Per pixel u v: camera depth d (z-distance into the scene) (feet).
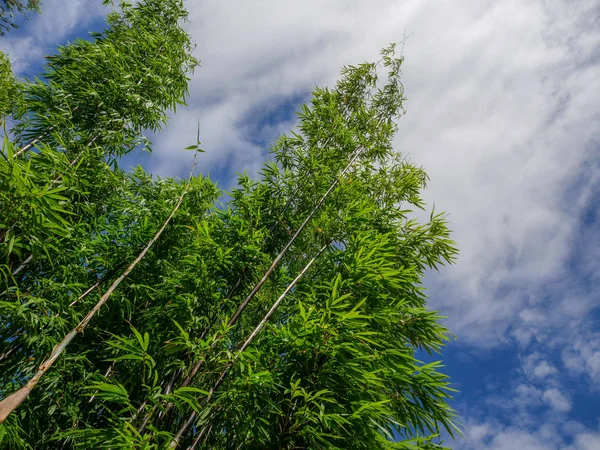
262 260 11.91
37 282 10.60
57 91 13.43
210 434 9.04
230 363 8.09
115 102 14.60
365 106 19.98
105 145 13.78
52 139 12.85
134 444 6.26
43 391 9.43
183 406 8.36
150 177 14.21
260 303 12.16
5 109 14.26
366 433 8.73
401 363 9.97
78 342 11.06
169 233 13.03
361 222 12.62
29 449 8.94
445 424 10.84
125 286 12.06
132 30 17.12
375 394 9.02
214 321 10.82
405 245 14.55
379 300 10.87
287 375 9.09
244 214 13.55
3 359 9.34
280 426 8.39
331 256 12.19
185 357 9.70
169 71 16.65
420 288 12.95
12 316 8.96
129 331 11.97
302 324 8.48
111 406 10.31
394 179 17.29
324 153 16.11
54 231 8.34
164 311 11.00
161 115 15.75
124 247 12.55
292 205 14.76
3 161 7.02
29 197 7.37
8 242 8.10
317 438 8.20
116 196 13.30
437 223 14.48
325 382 8.94
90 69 14.62
